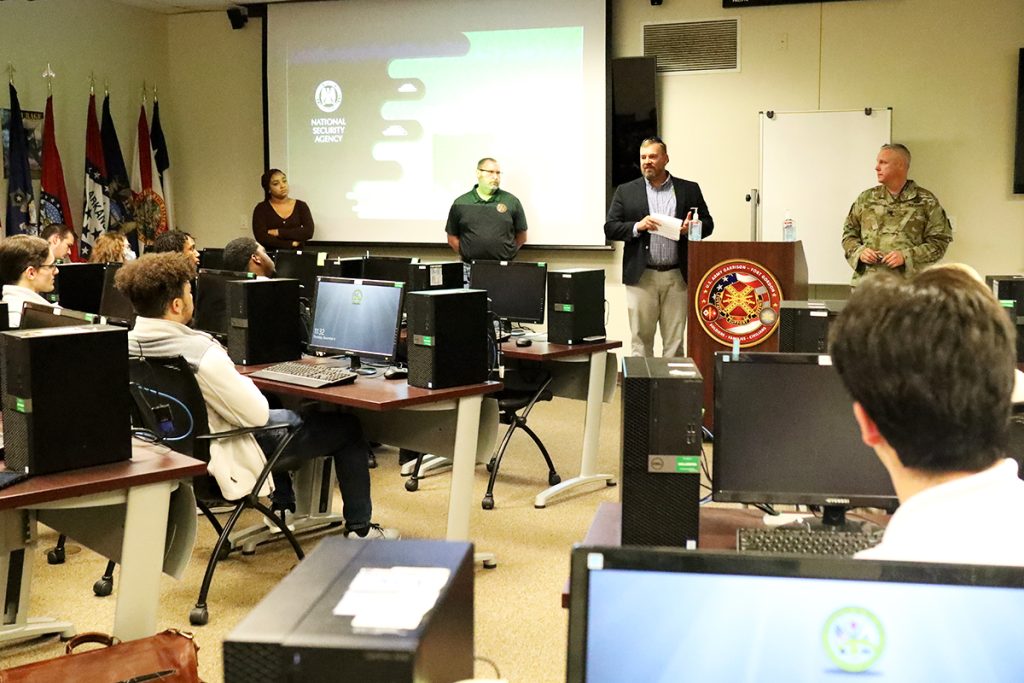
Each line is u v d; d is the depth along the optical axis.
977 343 1.04
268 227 8.17
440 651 1.07
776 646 0.92
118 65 8.54
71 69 8.14
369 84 8.22
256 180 8.87
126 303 5.02
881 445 1.12
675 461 2.07
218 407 3.52
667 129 7.48
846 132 6.99
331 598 1.08
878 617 0.90
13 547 2.79
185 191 9.07
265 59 8.53
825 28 7.05
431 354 3.83
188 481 2.88
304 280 6.41
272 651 0.98
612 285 7.71
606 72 7.49
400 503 4.86
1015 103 6.75
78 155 8.26
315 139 8.44
